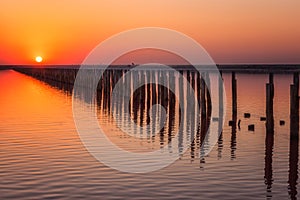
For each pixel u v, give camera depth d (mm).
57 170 13125
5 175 12539
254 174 13000
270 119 19547
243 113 27000
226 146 17188
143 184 11867
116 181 12109
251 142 17891
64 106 30984
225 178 12531
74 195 10930
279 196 11047
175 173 13008
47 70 80750
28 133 19312
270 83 19500
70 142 17406
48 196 10836
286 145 17203
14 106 30312
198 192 11242
